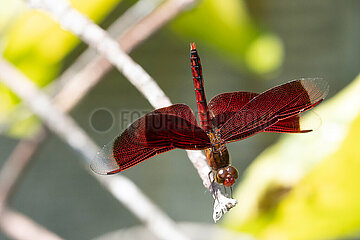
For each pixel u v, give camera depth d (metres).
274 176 0.58
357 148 0.56
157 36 1.22
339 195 0.57
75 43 0.62
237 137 0.50
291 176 0.57
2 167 1.19
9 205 0.61
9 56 0.61
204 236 0.71
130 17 0.60
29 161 0.61
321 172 0.57
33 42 0.61
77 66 0.62
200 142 0.49
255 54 0.65
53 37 0.61
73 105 0.60
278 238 0.58
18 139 1.21
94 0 0.60
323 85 0.49
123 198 0.57
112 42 0.52
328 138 0.57
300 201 0.57
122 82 1.24
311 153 0.57
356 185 0.56
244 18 0.63
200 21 0.63
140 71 0.51
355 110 0.56
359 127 0.56
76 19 0.52
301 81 0.49
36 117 0.62
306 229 0.58
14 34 0.61
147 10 0.58
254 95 0.51
